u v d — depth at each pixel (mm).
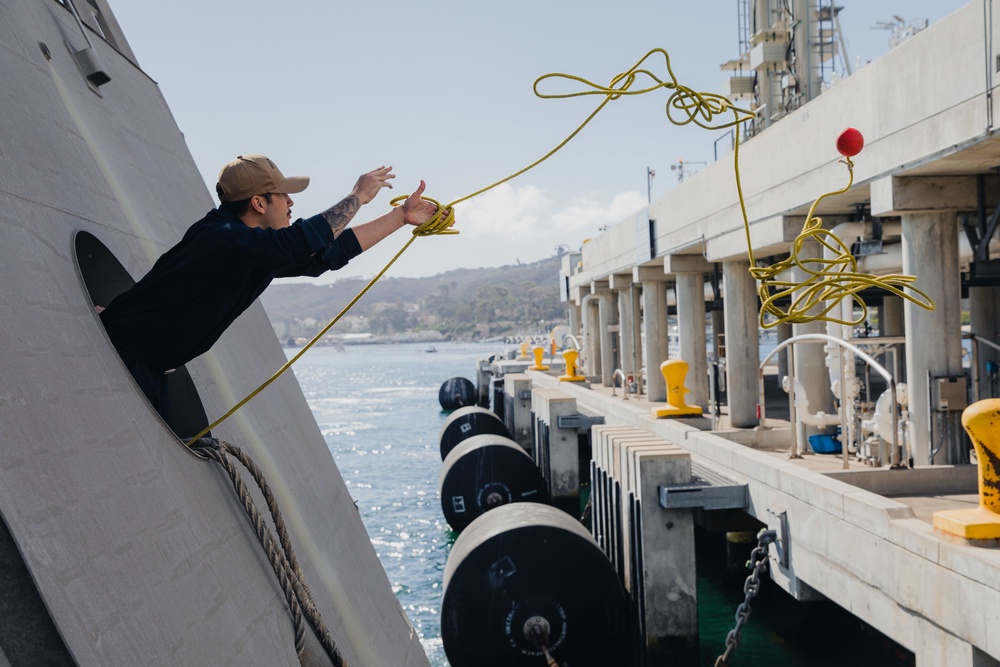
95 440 2627
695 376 25219
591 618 11602
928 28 11141
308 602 3611
